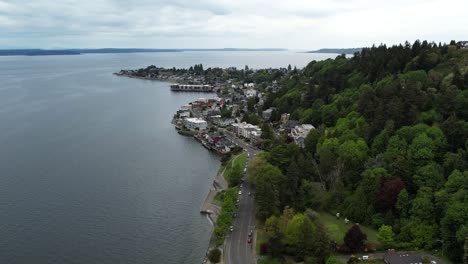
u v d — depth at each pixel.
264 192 130.75
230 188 156.50
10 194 160.00
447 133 134.75
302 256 107.56
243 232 124.88
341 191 133.62
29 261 117.00
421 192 117.38
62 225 136.88
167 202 155.62
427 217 111.88
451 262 101.38
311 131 184.62
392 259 101.50
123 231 133.75
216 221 135.62
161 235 131.50
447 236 103.62
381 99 172.12
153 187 170.62
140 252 122.00
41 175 180.75
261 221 131.12
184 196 161.62
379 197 123.06
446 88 159.50
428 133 136.38
